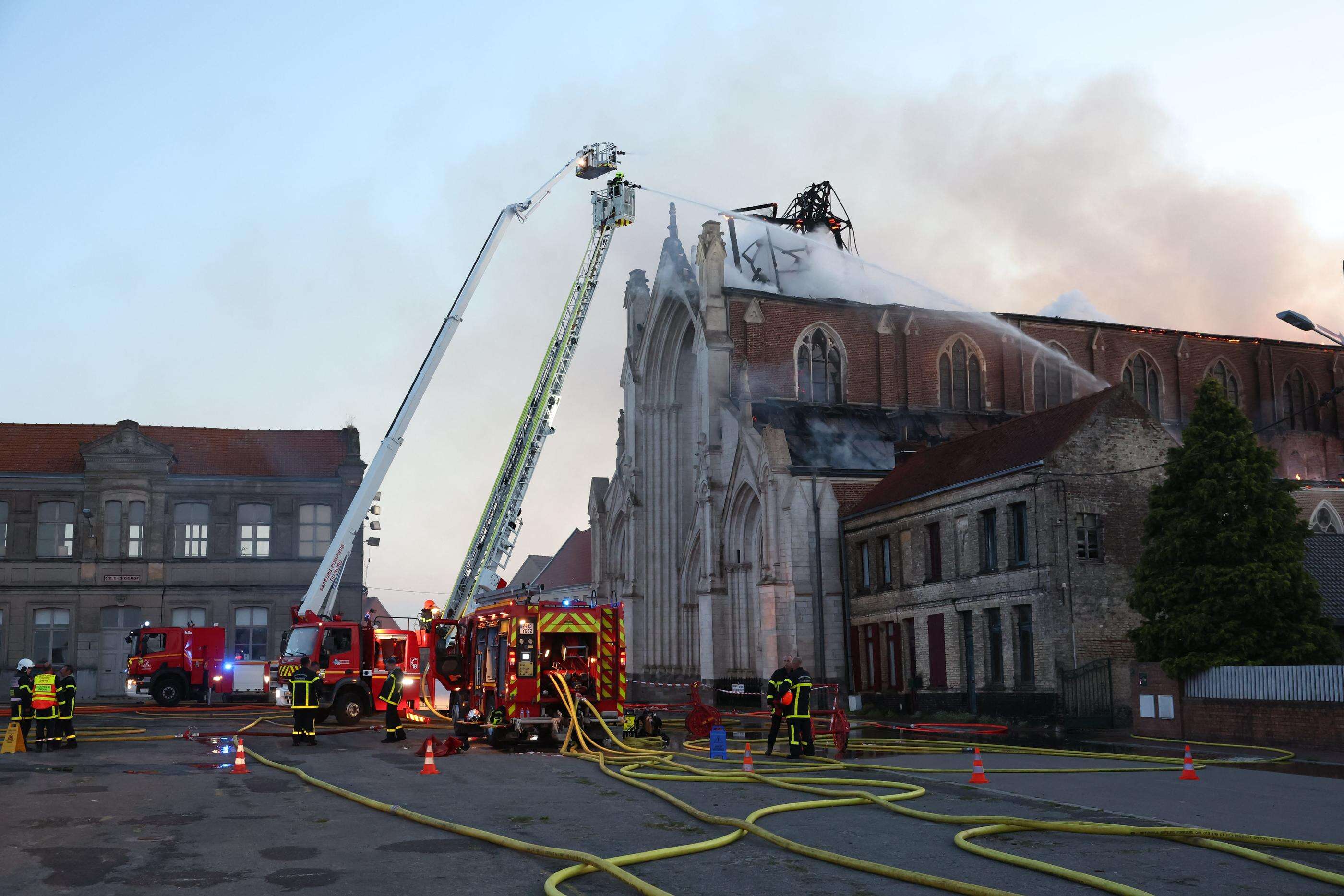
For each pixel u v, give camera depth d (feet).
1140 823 46.29
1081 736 98.22
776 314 198.18
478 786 60.13
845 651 155.12
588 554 307.99
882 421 197.98
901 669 142.51
